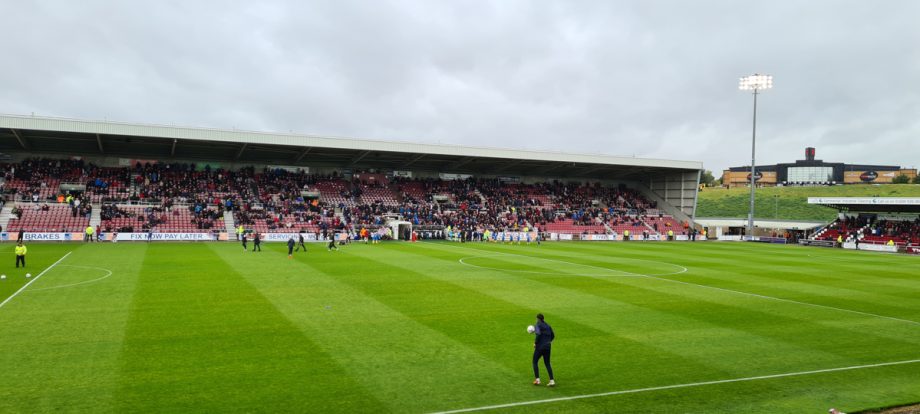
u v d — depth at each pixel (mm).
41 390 11516
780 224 87062
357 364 13781
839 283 31562
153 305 20250
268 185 69312
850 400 12180
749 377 13602
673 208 90812
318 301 21719
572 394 12117
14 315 18109
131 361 13586
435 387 12297
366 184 76938
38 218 52719
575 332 17734
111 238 51656
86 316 18203
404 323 18312
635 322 19406
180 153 67562
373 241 57844
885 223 73875
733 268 38375
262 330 16906
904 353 16188
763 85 76438
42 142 59750
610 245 62906
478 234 66000
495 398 11750
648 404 11648
